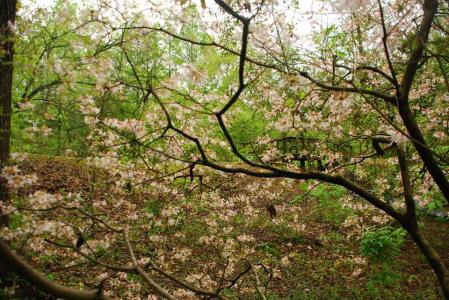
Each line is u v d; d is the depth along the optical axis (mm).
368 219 8234
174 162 4324
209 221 5793
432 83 4879
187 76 3365
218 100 4211
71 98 3148
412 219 3562
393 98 3270
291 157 4664
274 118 4883
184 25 3354
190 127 4164
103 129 3922
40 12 3457
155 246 5836
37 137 3375
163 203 5387
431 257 3393
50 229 3553
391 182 6457
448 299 3160
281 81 3031
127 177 4562
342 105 3250
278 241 7977
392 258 7539
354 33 4137
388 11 3037
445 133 4836
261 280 6363
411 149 4461
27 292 4086
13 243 4141
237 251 6125
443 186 3297
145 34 3205
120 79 3299
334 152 4938
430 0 2916
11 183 3109
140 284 4859
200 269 5625
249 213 6148
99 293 2076
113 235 4840
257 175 3439
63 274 4898
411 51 3018
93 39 3160
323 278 6906
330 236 8516
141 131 3590
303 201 9711
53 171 9328
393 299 6359
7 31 3066
